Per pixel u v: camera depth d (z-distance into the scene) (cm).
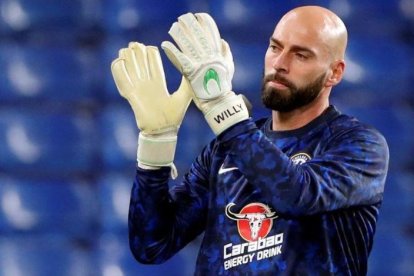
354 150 1487
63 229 2948
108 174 2942
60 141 2966
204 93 1476
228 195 1530
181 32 1492
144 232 1577
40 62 2981
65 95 2981
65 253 2920
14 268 2906
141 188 1562
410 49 3059
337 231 1491
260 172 1438
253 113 2916
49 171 2973
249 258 1499
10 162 2959
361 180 1478
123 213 2898
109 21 2977
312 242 1483
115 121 2945
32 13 2992
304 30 1498
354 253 1512
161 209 1573
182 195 1602
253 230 1502
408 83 3048
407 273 2962
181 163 2880
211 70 1476
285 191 1431
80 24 3000
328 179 1458
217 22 2956
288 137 1530
